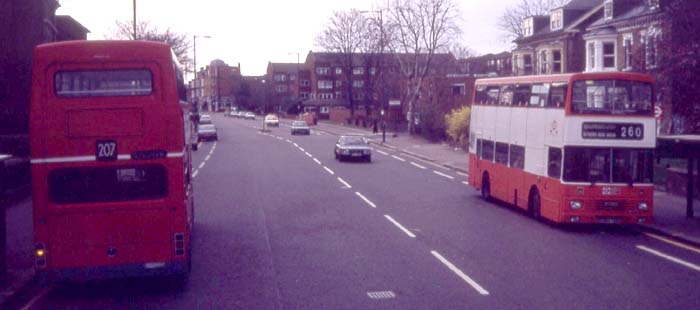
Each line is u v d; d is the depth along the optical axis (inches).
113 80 466.3
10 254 612.1
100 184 470.6
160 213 475.2
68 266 467.5
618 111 737.0
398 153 2031.3
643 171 740.0
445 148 2135.8
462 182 1269.7
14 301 478.3
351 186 1185.4
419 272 538.6
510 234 725.3
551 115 773.3
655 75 1109.7
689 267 561.9
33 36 1349.7
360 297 461.4
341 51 3804.1
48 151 461.1
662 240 695.7
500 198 938.1
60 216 466.0
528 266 562.6
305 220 816.3
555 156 759.7
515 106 890.1
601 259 594.6
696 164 961.5
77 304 468.4
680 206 906.1
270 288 493.0
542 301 447.8
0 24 1280.8
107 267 470.9
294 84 6771.7
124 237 472.4
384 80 3292.3
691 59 1025.5
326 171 1461.6
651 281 509.4
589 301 448.5
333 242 673.0
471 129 1085.1
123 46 466.0
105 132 466.0
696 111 1079.6
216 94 7175.2
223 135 3046.3
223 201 994.1
